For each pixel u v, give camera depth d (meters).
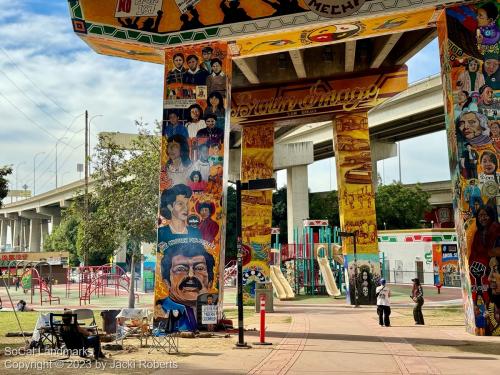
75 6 18.36
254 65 29.97
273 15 18.20
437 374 9.66
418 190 71.81
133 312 14.88
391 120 55.97
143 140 28.61
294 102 30.91
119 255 61.41
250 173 31.45
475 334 15.73
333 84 30.48
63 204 95.00
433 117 55.12
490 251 16.16
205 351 12.65
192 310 17.28
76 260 74.75
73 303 31.98
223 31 18.45
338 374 9.63
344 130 30.50
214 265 17.53
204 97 18.50
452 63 17.19
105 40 18.55
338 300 32.94
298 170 56.06
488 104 16.83
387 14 17.61
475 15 17.31
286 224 71.50
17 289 46.09
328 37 18.94
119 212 27.28
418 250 49.69
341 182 30.11
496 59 17.00
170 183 18.20
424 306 27.16
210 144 18.23
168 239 17.88
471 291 16.05
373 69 30.08
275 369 10.16
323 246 39.47
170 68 18.80
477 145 16.67
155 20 18.69
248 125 32.03
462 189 16.61
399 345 13.64
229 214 58.41
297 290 38.72
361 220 29.61
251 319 21.06
